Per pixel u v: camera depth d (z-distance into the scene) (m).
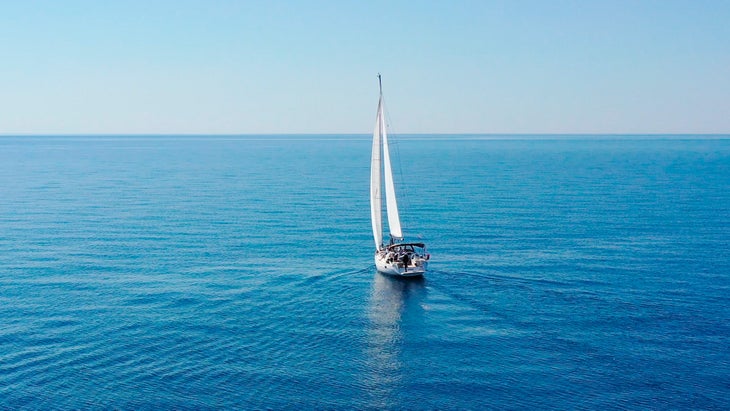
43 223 102.25
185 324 53.91
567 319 54.62
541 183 166.00
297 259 77.56
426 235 91.69
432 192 145.12
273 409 39.66
